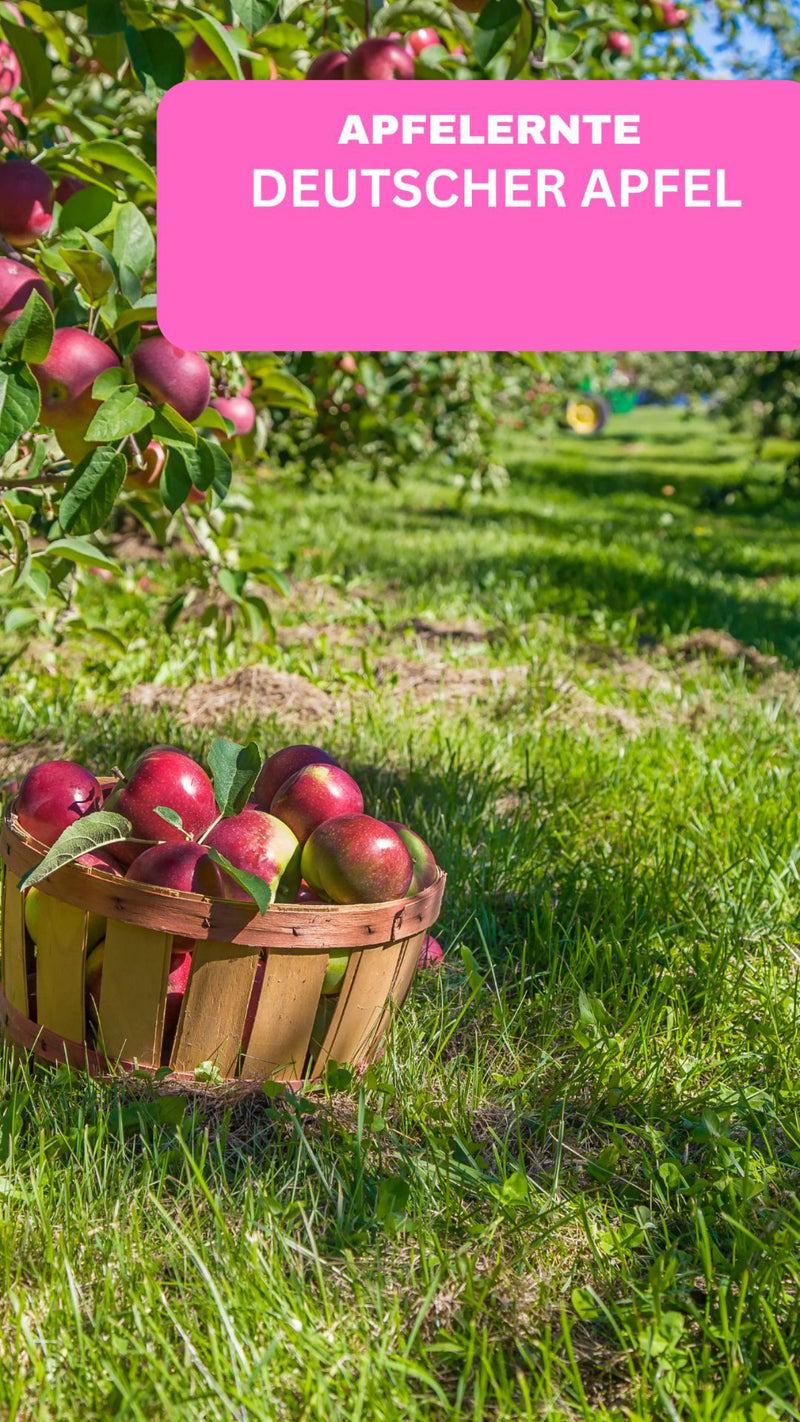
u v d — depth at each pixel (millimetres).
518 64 2432
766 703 4676
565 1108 2078
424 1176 1802
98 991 1977
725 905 2779
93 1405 1392
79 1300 1535
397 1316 1515
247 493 7492
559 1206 1789
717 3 5082
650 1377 1472
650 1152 1981
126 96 3396
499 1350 1477
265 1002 1912
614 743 4016
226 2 2514
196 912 1820
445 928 2707
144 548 7367
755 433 20156
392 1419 1367
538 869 2955
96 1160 1738
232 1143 1865
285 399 3369
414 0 2785
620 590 6906
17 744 3662
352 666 4914
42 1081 1967
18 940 2016
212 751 2023
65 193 2428
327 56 2688
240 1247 1610
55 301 2174
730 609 6629
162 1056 1961
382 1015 2068
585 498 13383
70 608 4207
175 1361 1424
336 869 1956
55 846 1807
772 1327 1526
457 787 3365
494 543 8602
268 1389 1408
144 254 2096
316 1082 2023
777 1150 2014
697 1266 1697
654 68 4430
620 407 24047
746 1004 2424
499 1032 2295
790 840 3141
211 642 4895
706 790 3529
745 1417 1423
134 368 1958
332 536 8430
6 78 2812
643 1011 2344
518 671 4926
